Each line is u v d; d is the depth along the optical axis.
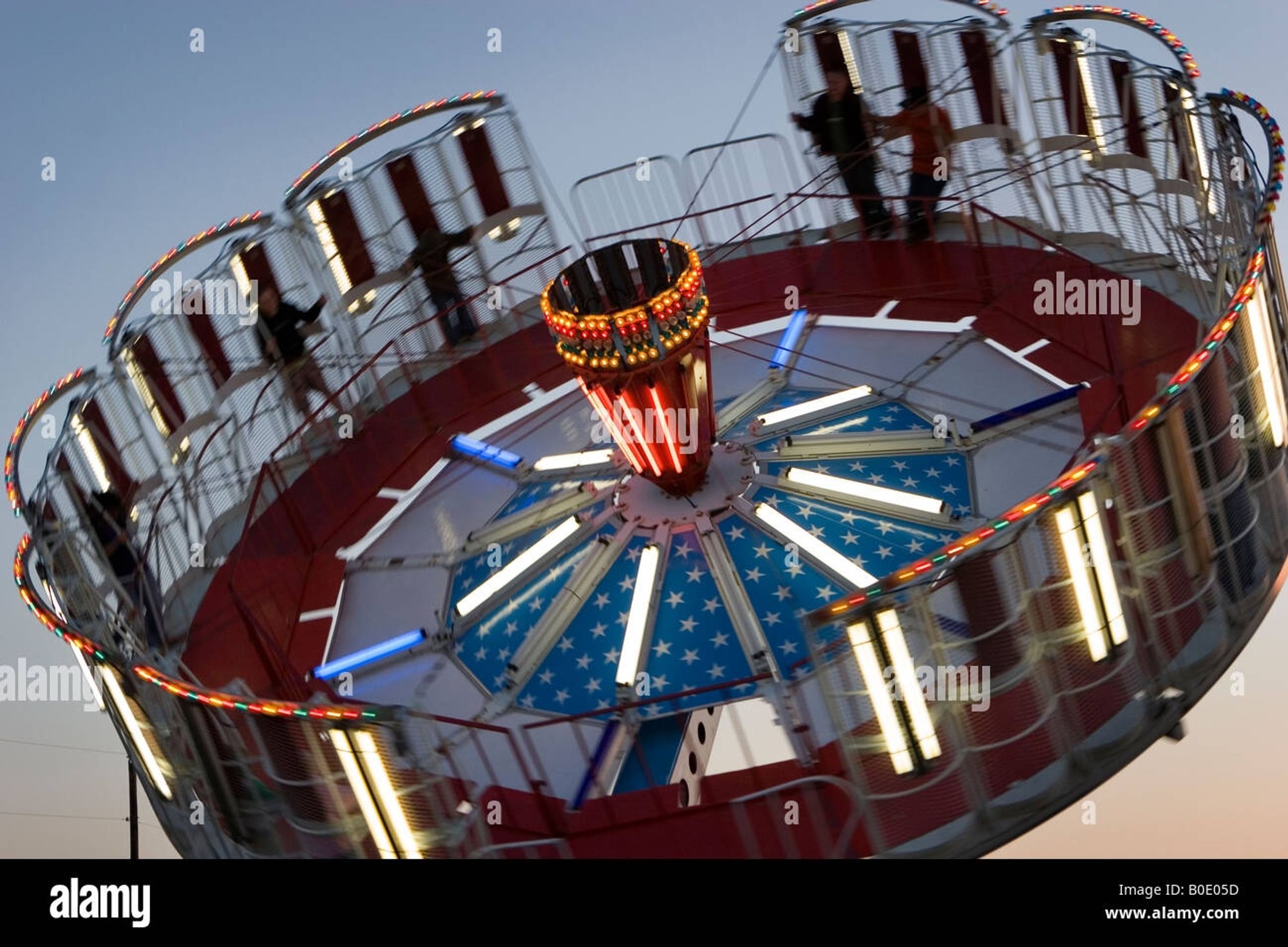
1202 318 21.44
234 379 25.03
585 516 23.08
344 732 14.51
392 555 24.11
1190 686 15.73
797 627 20.02
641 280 22.77
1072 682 14.89
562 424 26.22
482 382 26.80
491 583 22.17
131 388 23.73
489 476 25.28
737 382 26.05
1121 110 22.80
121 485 23.09
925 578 13.80
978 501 21.50
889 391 24.27
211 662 21.83
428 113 26.41
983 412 23.11
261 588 23.25
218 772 16.14
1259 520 16.69
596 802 17.25
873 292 25.94
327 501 25.02
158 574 22.83
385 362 26.81
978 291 24.97
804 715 17.61
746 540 21.77
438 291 27.02
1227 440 15.56
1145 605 15.12
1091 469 14.09
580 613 21.34
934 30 25.00
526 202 27.19
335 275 26.03
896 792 14.57
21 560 19.83
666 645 20.30
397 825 14.83
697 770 19.31
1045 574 14.33
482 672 20.95
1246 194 18.39
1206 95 19.98
